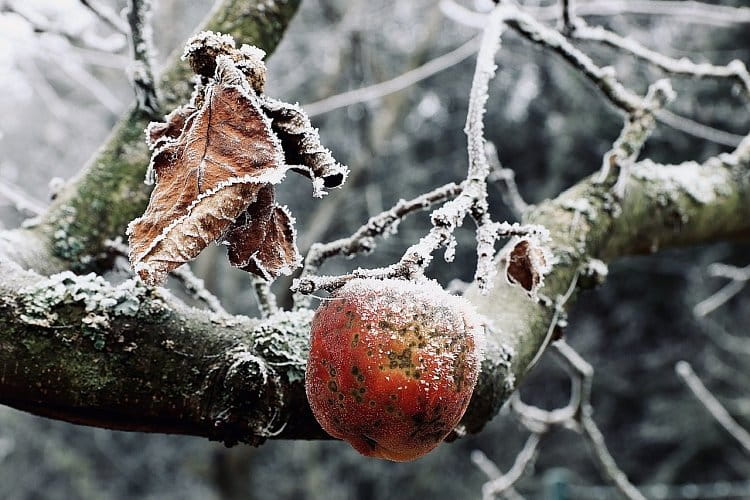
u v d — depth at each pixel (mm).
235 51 590
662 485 3641
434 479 4102
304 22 3285
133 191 817
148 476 4500
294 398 652
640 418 4004
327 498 4039
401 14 3518
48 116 3496
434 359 587
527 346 753
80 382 629
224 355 647
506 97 3938
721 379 3627
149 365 637
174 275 762
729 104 3328
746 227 965
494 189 3723
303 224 3875
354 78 3324
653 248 911
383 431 592
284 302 2973
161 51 2467
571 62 850
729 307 3797
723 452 3582
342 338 590
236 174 574
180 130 598
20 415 4070
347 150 3643
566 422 1113
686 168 948
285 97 3301
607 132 3691
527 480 3924
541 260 658
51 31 1037
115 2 2541
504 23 825
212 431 647
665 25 3418
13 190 1156
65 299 631
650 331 4000
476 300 765
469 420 714
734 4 3285
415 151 4102
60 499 4305
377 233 721
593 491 3279
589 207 838
